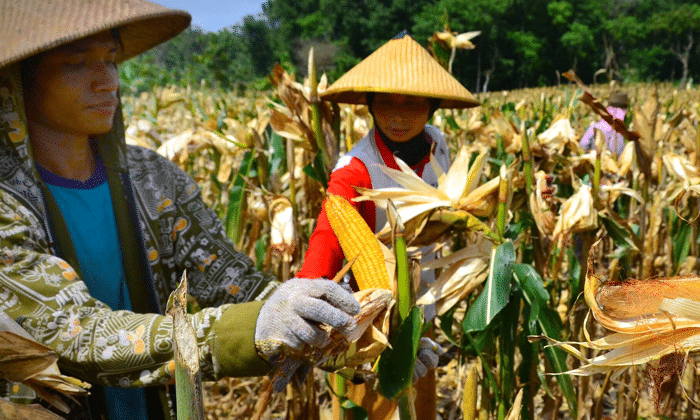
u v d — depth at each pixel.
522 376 2.09
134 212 1.51
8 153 1.25
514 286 1.87
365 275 1.46
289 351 1.03
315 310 0.99
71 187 1.43
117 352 1.09
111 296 1.50
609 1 89.06
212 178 3.49
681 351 1.08
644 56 79.75
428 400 2.28
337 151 2.39
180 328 0.74
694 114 5.37
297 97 2.38
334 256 1.91
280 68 2.35
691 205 2.90
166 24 1.56
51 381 0.88
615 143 2.74
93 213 1.46
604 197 2.42
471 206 1.77
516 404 1.40
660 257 3.09
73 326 1.13
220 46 18.27
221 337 1.05
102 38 1.31
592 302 1.14
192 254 1.63
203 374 1.08
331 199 1.59
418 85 1.88
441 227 1.74
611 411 2.90
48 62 1.27
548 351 1.83
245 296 1.63
